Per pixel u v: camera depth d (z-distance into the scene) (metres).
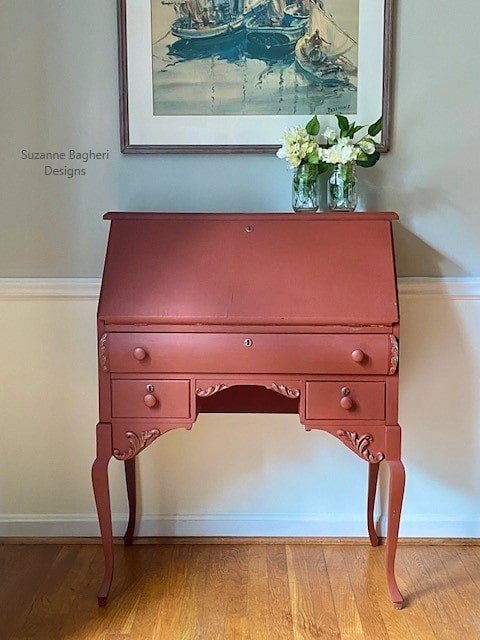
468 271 2.40
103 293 2.02
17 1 2.29
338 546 2.46
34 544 2.48
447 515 2.49
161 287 2.03
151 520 2.50
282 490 2.49
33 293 2.41
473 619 2.02
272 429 2.47
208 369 1.99
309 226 2.12
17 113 2.34
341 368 1.97
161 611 2.05
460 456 2.48
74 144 2.36
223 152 2.34
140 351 1.97
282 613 2.04
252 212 2.36
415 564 2.33
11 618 2.02
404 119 2.33
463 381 2.44
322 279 2.03
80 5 2.29
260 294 2.00
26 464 2.49
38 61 2.32
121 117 2.32
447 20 2.28
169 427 2.02
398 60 2.30
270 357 1.98
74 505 2.50
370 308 1.97
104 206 2.39
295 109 2.33
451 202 2.37
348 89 2.31
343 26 2.29
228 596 2.13
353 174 2.21
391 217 2.12
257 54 2.30
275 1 2.28
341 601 2.11
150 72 2.31
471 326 2.41
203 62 2.31
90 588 2.18
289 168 2.29
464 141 2.34
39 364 2.45
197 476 2.49
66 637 1.93
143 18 2.28
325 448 2.47
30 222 2.40
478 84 2.31
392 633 1.95
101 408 2.02
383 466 2.48
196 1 2.28
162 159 2.36
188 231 2.12
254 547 2.45
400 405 2.45
